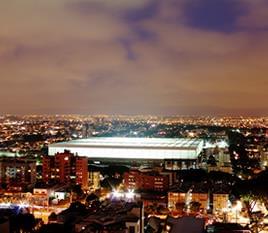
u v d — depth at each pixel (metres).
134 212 191.50
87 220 184.62
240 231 182.88
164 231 190.00
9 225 187.00
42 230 184.38
